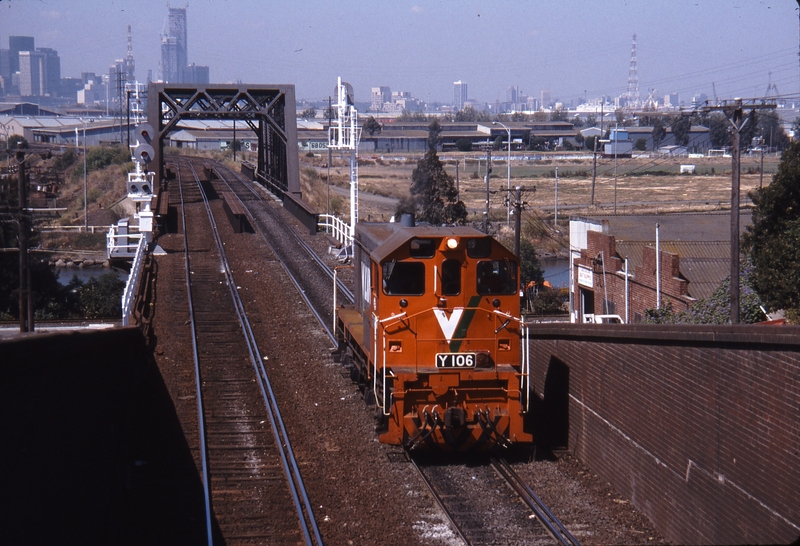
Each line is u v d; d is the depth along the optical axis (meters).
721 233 58.50
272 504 16.66
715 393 13.48
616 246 54.47
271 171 91.56
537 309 66.25
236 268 45.94
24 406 9.70
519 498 17.17
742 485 12.67
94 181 132.62
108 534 14.35
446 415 19.06
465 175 167.50
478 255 19.75
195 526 15.45
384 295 19.64
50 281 60.53
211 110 76.38
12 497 9.17
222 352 29.05
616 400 17.53
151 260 45.19
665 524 15.16
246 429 21.42
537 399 23.33
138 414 20.95
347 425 21.97
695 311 40.72
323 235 59.72
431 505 16.78
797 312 34.62
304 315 35.47
